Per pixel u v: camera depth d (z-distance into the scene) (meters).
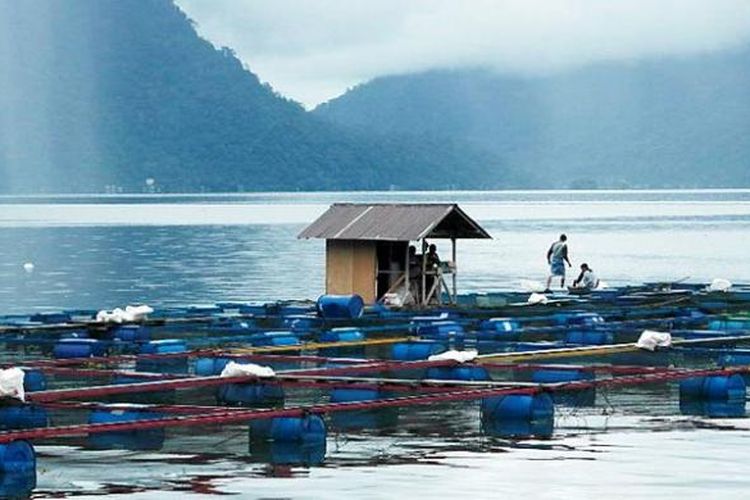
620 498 31.20
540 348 54.22
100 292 93.19
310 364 50.44
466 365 47.06
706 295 76.94
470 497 31.23
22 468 33.59
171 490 31.84
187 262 126.25
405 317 63.16
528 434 38.50
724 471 33.84
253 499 30.95
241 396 43.41
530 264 125.88
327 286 71.25
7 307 82.62
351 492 31.61
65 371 46.69
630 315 67.69
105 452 35.78
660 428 39.56
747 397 44.78
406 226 69.50
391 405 39.69
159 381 43.28
